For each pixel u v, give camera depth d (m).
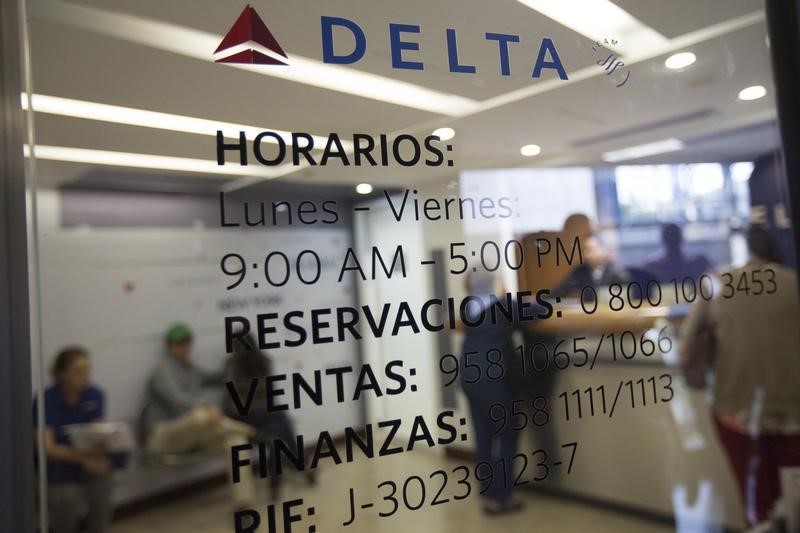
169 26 0.73
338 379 0.73
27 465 0.61
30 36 0.68
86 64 0.70
